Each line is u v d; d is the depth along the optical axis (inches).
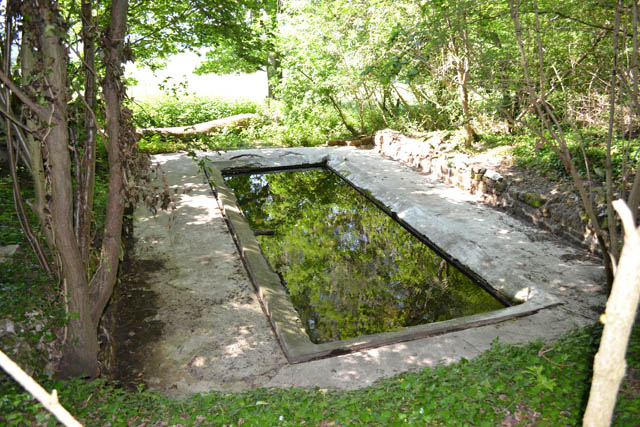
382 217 468.8
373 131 730.8
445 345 247.4
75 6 235.9
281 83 757.3
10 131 200.7
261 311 286.5
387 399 168.7
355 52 640.4
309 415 158.7
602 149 404.8
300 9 672.4
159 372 233.5
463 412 147.3
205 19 429.4
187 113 826.2
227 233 398.0
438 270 362.3
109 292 211.0
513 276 317.1
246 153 651.5
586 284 301.4
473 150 532.4
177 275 326.6
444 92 616.1
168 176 546.3
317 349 247.1
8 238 274.8
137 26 449.4
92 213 217.8
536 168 441.7
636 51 208.8
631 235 54.7
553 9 295.7
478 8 370.0
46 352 206.4
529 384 162.7
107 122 200.1
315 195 539.2
